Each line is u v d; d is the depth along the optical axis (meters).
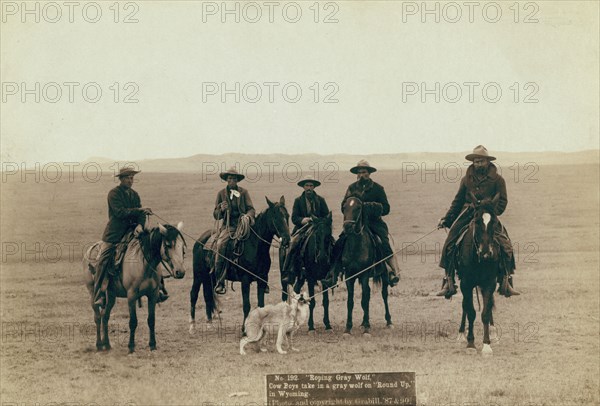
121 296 15.12
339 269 15.72
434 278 17.92
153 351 15.12
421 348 15.16
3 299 17.16
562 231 17.88
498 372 14.29
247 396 13.62
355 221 15.38
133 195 15.51
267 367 14.34
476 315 16.55
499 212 14.84
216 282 15.66
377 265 15.86
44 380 14.36
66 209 18.02
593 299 16.77
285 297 16.38
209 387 13.79
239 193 16.03
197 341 15.55
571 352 15.12
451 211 15.30
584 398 13.20
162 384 13.95
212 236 16.11
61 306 16.91
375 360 14.61
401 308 16.86
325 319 16.12
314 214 16.31
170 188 18.20
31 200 18.00
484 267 14.41
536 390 13.52
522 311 16.78
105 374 14.44
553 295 17.19
